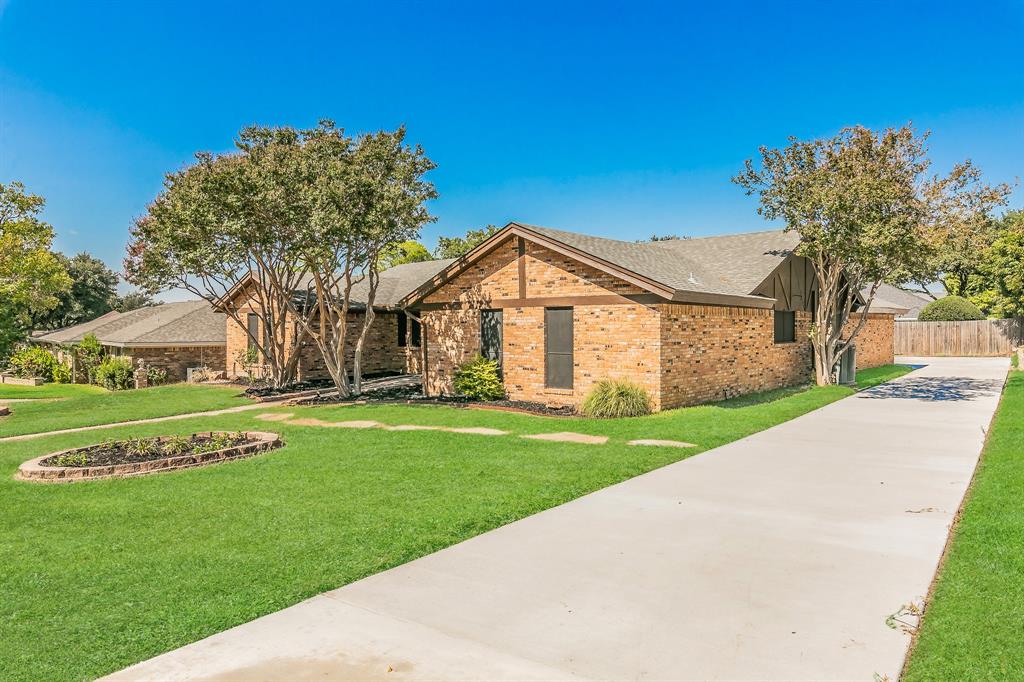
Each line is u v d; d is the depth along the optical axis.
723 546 6.17
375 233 17.61
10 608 5.02
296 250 18.25
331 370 19.66
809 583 5.27
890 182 17.03
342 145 17.66
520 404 16.88
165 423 15.70
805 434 12.28
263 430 13.90
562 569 5.64
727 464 9.74
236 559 5.98
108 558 6.09
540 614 4.77
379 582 5.41
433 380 19.58
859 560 5.77
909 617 4.64
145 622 4.73
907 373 26.52
